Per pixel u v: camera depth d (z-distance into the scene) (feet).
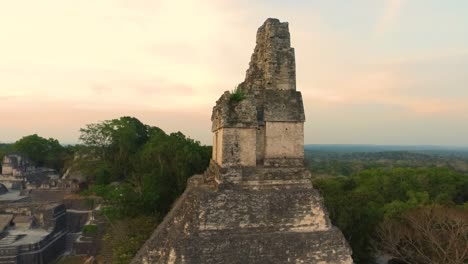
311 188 62.08
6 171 250.57
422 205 128.36
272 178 61.00
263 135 64.03
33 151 317.63
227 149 60.90
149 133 229.86
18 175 246.88
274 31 65.87
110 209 130.11
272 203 58.90
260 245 55.93
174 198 135.95
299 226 59.11
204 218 56.34
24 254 143.43
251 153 61.87
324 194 124.47
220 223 56.65
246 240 55.77
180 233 55.42
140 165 161.79
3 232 159.84
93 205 188.14
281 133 63.93
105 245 133.39
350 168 517.96
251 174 60.23
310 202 60.29
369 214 120.78
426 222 109.09
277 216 58.65
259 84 66.80
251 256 55.21
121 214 127.54
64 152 337.31
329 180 183.73
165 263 53.98
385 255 135.95
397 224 115.65
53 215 171.83
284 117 63.98
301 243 57.31
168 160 144.15
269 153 63.26
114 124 216.33
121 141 211.41
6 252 139.64
